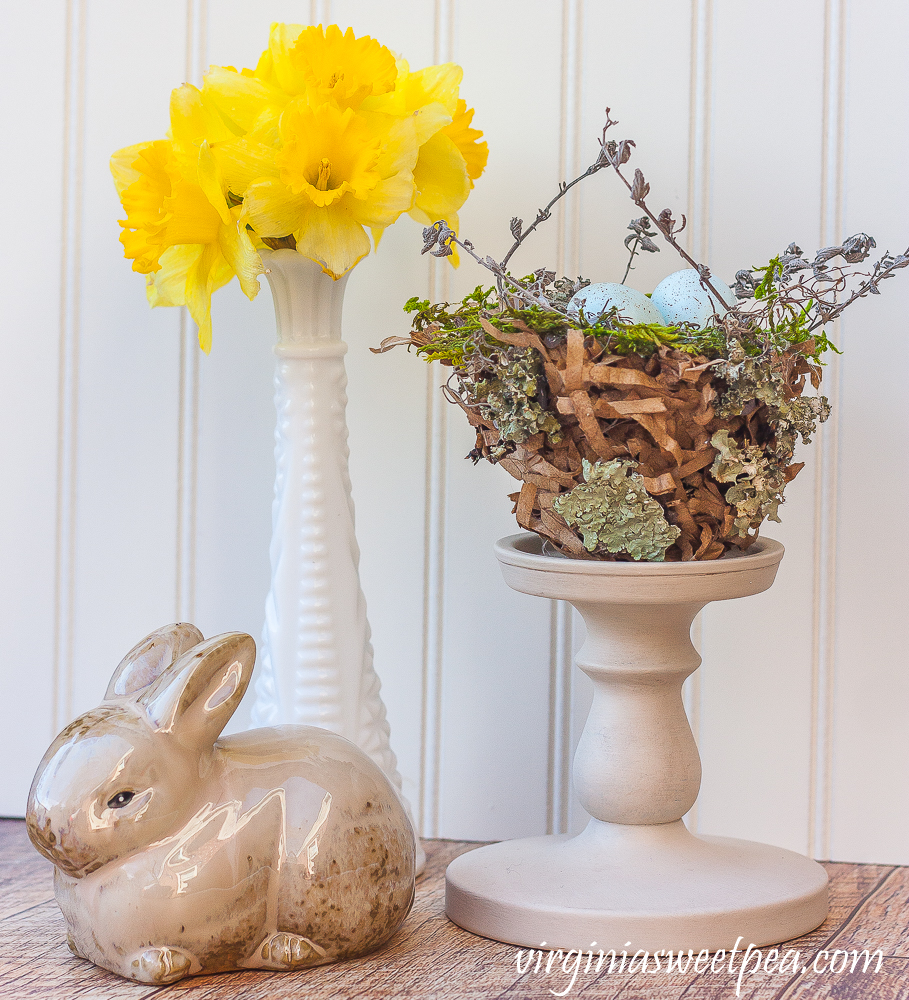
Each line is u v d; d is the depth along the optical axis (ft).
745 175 4.02
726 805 4.07
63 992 3.45
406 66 3.83
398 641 4.11
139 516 4.16
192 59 4.11
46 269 4.15
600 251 4.06
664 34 4.03
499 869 3.68
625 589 3.53
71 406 4.16
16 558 4.17
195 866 3.44
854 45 4.00
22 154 4.14
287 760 3.52
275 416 4.13
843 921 3.68
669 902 3.56
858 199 4.00
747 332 3.51
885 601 4.02
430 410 4.09
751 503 3.52
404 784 4.12
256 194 3.64
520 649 4.09
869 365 4.01
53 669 4.18
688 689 4.07
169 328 4.13
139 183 3.68
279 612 3.83
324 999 3.43
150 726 3.47
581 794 3.69
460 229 4.08
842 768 4.04
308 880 3.48
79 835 3.42
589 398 3.48
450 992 3.46
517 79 4.06
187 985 3.47
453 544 4.10
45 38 4.13
